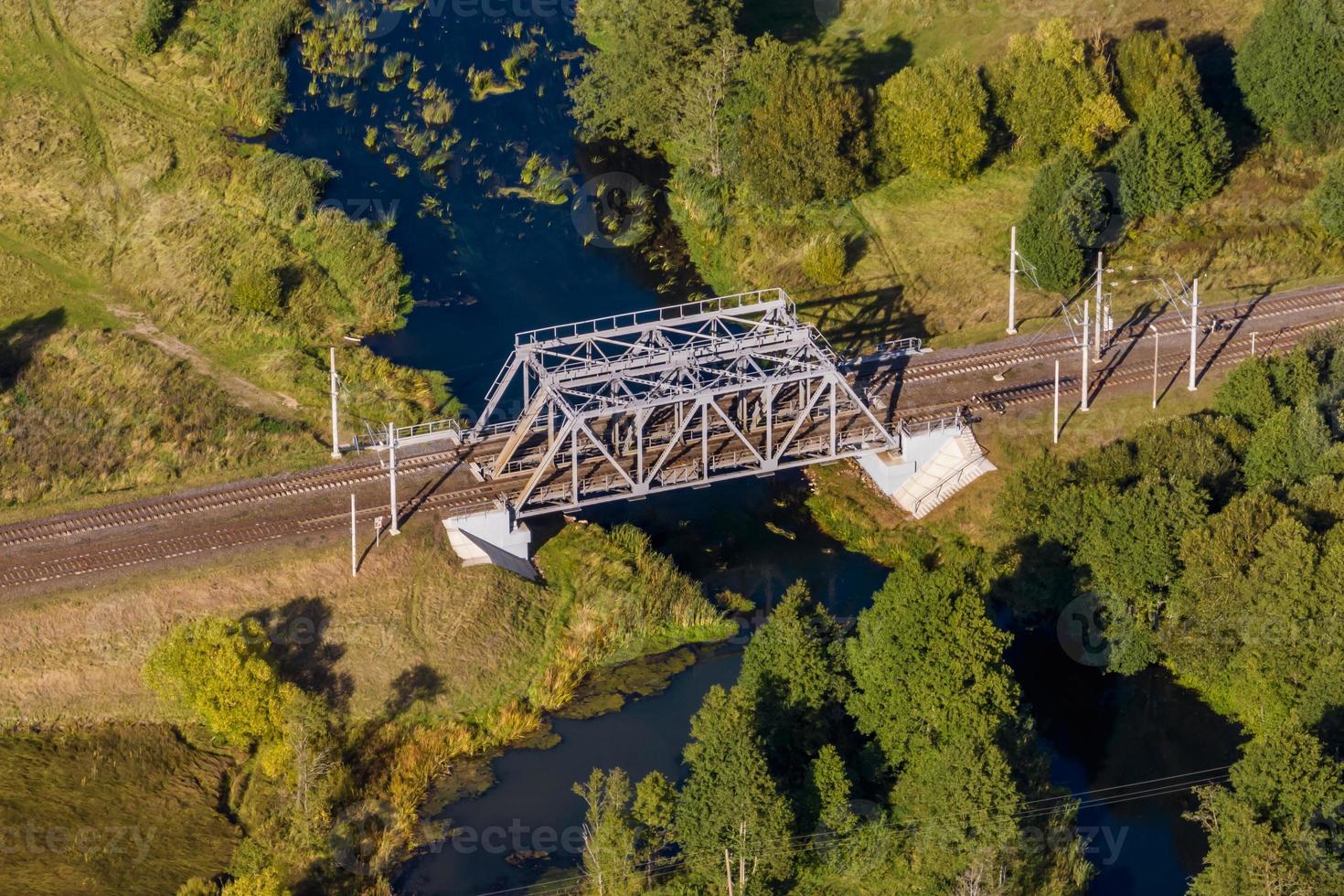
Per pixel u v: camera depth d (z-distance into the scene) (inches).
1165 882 4640.8
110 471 5679.1
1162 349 6318.9
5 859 4505.4
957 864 4365.2
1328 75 7032.5
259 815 4704.7
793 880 4500.5
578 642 5270.7
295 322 6417.3
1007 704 4530.0
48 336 6259.8
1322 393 5649.6
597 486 5526.6
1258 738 4547.2
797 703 4717.0
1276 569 4906.5
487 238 7052.2
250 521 5447.8
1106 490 5246.1
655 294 6855.3
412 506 5492.1
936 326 6481.3
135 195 6934.1
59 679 5002.5
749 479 5915.4
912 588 4601.4
